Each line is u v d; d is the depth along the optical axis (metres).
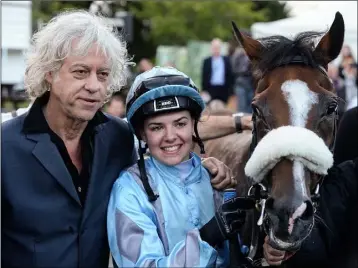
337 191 2.76
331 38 2.62
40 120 2.16
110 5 14.59
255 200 2.31
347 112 3.60
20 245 2.10
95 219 2.20
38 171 2.12
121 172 2.31
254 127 2.53
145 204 2.21
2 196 2.09
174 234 2.22
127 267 2.10
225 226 2.16
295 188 2.12
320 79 2.47
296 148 2.12
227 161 3.39
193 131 2.57
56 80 2.13
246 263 2.54
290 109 2.32
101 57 2.12
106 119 2.36
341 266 2.77
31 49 2.23
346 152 3.57
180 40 21.16
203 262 2.07
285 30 10.57
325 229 2.70
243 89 8.65
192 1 20.73
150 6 20.73
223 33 20.75
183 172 2.31
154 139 2.26
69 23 2.10
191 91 2.23
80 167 2.26
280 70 2.50
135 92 2.27
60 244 2.12
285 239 2.10
